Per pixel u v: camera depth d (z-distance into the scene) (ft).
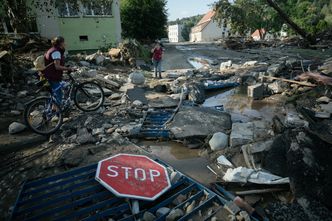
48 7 54.70
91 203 11.55
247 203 10.96
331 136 12.47
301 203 10.76
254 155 14.33
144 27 93.35
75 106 22.49
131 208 10.91
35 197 11.58
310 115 19.97
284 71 35.53
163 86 30.71
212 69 45.27
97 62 43.14
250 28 124.77
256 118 22.35
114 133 18.28
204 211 10.90
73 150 16.03
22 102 23.67
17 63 30.07
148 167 13.37
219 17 120.37
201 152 16.40
